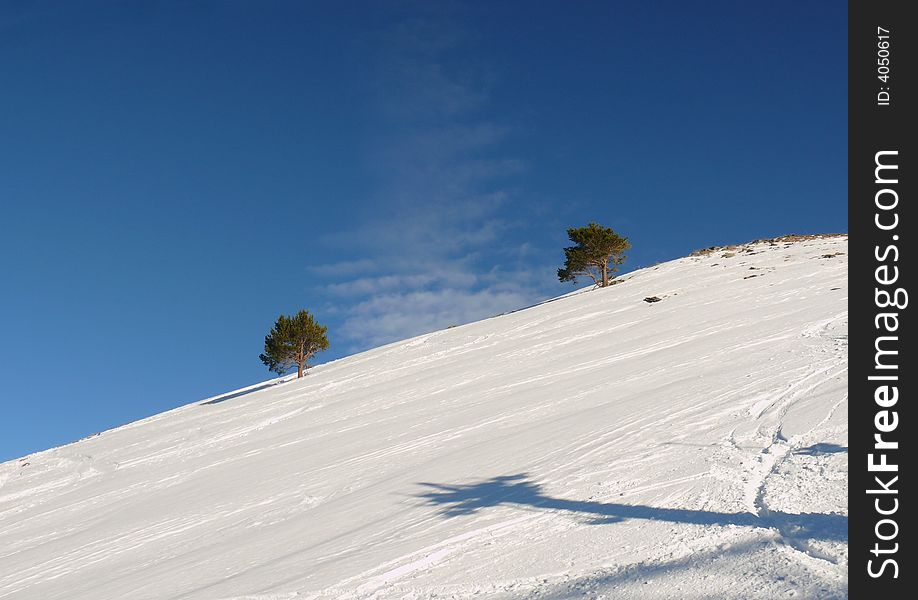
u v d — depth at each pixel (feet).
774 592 20.53
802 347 63.46
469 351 130.93
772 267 141.18
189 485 73.72
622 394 63.10
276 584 31.27
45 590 45.06
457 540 31.83
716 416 45.01
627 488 34.12
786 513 26.43
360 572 30.14
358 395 112.47
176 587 36.04
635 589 22.67
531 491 37.47
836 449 32.83
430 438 65.87
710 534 25.86
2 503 93.91
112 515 67.97
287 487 59.21
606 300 146.51
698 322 101.04
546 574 25.71
